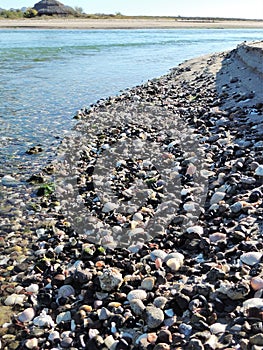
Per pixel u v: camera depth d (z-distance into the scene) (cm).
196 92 347
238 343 74
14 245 132
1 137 250
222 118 237
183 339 79
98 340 84
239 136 200
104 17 2508
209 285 89
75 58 661
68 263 117
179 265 104
